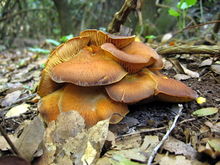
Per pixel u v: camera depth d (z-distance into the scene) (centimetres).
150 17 60
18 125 25
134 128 22
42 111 22
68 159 18
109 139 20
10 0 82
